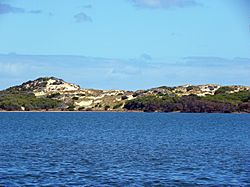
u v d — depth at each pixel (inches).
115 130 5300.2
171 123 7239.2
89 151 2851.9
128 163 2288.4
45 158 2459.4
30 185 1717.5
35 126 6087.6
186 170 2071.9
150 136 4296.3
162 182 1793.8
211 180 1833.2
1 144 3314.5
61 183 1754.4
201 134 4591.5
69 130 5226.4
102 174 1956.2
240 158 2490.2
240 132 4923.7
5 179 1825.8
